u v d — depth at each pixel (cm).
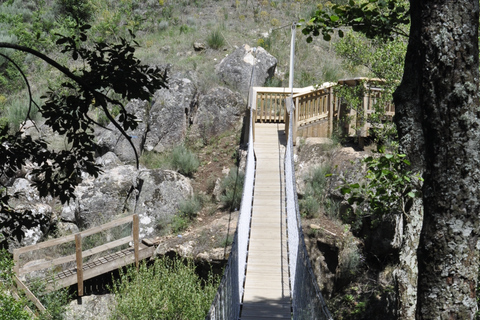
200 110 1847
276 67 2186
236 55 2069
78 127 481
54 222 1505
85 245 1473
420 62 417
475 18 405
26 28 2522
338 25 722
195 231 1423
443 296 406
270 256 1007
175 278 1134
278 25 2469
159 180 1552
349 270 1257
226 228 1398
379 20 715
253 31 2438
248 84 2005
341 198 1375
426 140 416
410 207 704
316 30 723
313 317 564
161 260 1266
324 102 1612
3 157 479
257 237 1083
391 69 1116
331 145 1531
